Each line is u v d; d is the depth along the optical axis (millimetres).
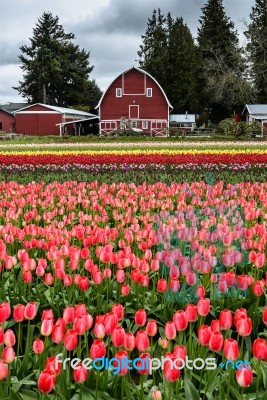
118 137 47625
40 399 3373
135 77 58875
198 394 3350
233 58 66188
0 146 37188
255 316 4637
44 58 87750
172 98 78750
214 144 36562
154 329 3348
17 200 9391
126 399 3348
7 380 3330
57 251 5324
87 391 3434
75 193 11422
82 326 3309
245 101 64625
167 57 79062
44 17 90688
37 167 18172
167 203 9141
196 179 15008
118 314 3604
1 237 6898
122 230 7582
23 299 5121
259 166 17875
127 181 14891
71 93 90688
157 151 28250
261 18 79062
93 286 5469
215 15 76125
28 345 4020
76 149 32844
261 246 5887
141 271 4934
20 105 94312
